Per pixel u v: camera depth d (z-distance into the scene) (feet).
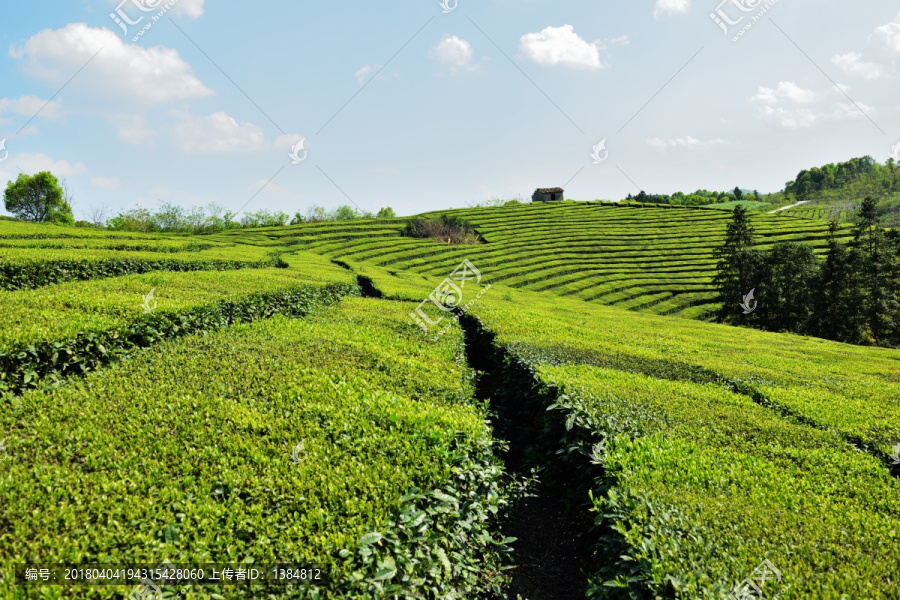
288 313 57.06
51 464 18.56
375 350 38.58
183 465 19.17
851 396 42.32
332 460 20.77
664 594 14.56
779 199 509.35
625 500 19.42
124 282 51.13
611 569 18.15
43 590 12.62
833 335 152.66
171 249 101.19
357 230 223.92
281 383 28.71
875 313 144.66
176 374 28.96
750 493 20.92
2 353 26.35
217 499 17.58
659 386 37.68
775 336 100.17
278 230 211.61
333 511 17.30
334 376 31.27
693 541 16.70
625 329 77.41
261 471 19.52
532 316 72.43
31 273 58.08
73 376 29.19
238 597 13.42
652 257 205.87
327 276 85.97
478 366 54.85
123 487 17.35
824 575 15.23
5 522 15.21
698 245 219.20
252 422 23.22
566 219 266.77
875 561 16.29
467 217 271.90
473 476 21.47
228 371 29.91
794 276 156.87
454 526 19.26
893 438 30.35
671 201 453.17
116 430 21.50
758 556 16.07
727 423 30.37
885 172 449.06
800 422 33.45
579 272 187.11
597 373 39.86
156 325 38.50
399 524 17.07
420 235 228.22
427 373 35.06
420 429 24.32
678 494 20.07
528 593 21.63
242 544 15.35
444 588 17.11
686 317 158.51
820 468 24.56
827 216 359.46
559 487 29.43
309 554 15.12
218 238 185.16
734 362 54.54
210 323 45.37
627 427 27.68
